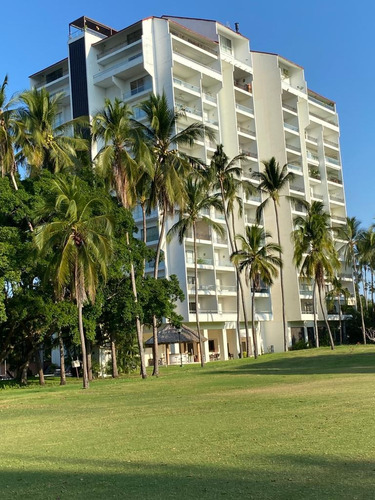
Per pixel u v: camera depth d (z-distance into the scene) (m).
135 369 49.47
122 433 11.61
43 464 8.88
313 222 56.84
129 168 34.34
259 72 75.00
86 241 27.97
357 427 10.37
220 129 64.25
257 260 54.00
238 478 7.05
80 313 29.30
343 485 6.42
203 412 14.39
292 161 76.81
